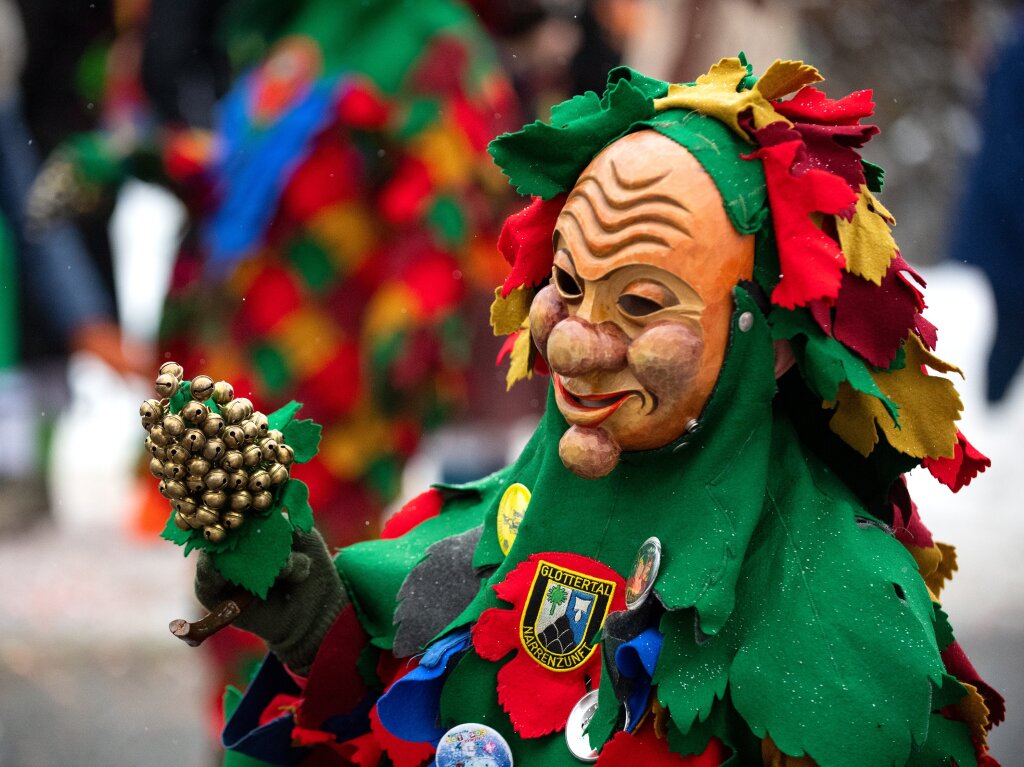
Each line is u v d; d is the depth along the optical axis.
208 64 16.45
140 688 13.48
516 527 5.16
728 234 4.62
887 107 26.03
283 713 5.61
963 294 26.16
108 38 16.23
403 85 10.19
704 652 4.64
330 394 10.29
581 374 4.66
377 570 5.44
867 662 4.54
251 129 10.60
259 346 10.33
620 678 4.68
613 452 4.73
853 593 4.62
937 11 25.59
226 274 10.33
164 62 16.14
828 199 4.58
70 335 14.41
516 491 5.23
